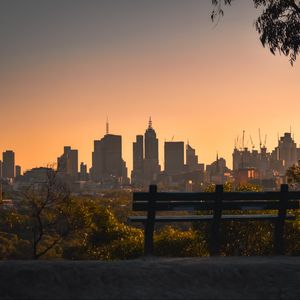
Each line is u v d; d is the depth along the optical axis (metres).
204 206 11.73
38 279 8.18
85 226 30.22
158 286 8.28
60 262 9.18
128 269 8.84
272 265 9.48
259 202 12.01
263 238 30.91
